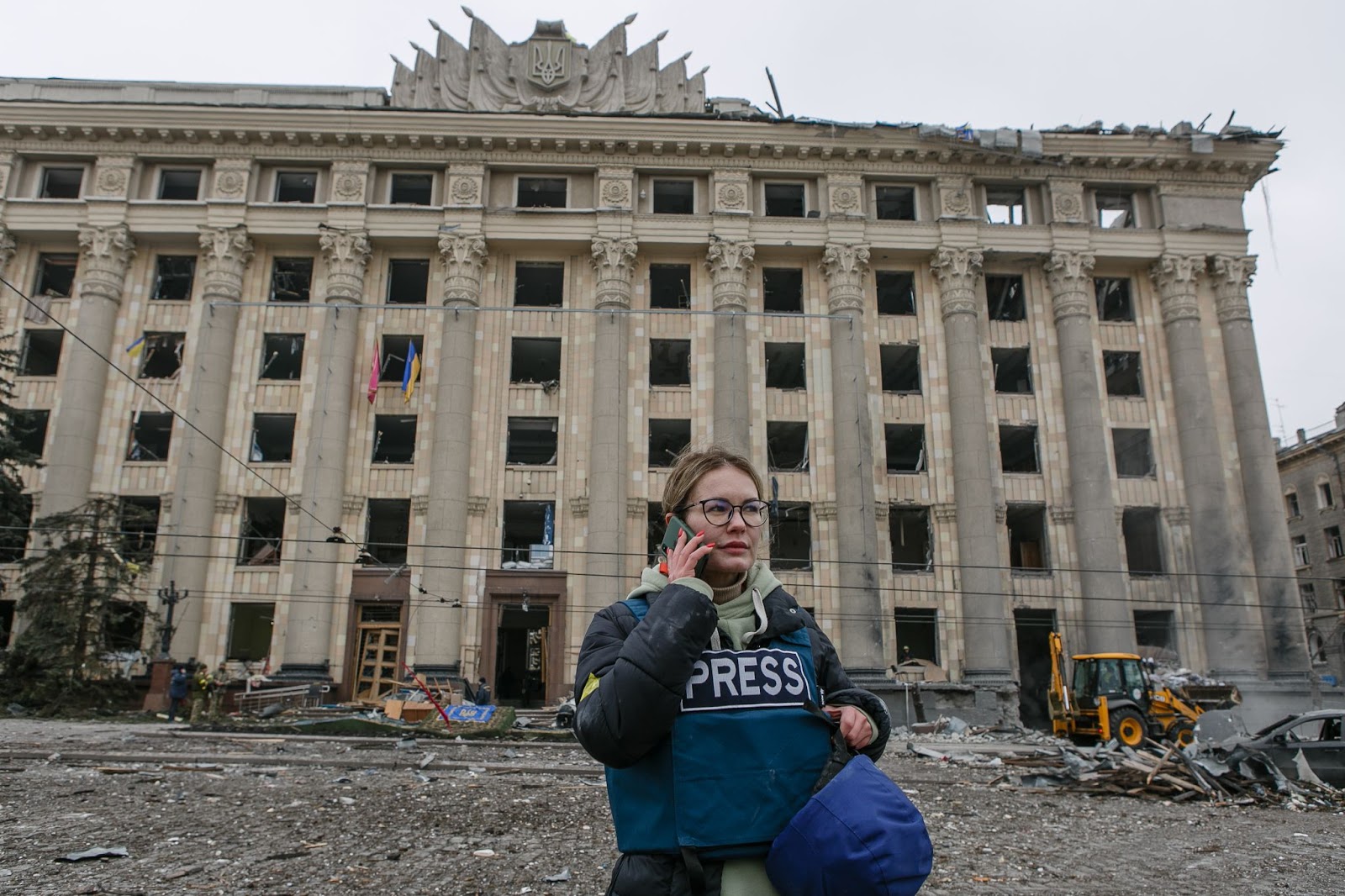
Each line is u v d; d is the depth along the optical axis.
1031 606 33.56
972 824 10.41
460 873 6.89
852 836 1.92
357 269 35.25
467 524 33.41
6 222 34.75
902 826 1.98
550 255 36.84
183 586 31.67
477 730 21.50
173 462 33.62
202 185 36.25
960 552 33.78
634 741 2.03
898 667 32.97
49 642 27.20
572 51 37.91
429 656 31.36
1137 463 36.31
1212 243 36.78
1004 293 38.38
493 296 36.16
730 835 2.03
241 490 33.31
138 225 35.09
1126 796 13.52
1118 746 18.47
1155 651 33.44
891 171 37.03
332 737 20.12
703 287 36.53
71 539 30.34
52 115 34.88
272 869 6.78
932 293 36.81
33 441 34.25
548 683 31.91
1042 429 35.50
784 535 38.62
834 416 35.00
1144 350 36.56
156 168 36.25
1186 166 37.31
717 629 2.29
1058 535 34.44
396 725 21.55
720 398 34.59
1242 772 13.88
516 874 6.91
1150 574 34.00
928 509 34.81
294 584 31.91
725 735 2.10
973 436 34.41
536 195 38.75
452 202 35.94
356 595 32.41
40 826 8.20
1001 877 7.40
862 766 2.13
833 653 2.54
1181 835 9.96
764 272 37.50
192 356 34.47
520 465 34.34
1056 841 9.31
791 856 1.96
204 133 35.44
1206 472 34.41
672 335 35.94
